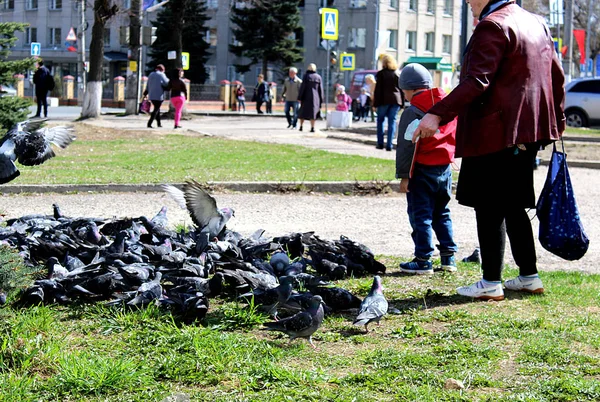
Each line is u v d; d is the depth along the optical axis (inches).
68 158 711.1
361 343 214.1
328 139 991.0
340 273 288.2
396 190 572.1
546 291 272.1
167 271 258.1
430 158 293.6
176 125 1089.4
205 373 185.9
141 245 282.4
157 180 562.6
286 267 271.9
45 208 466.9
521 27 244.4
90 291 243.4
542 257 363.3
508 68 243.0
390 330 225.9
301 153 770.2
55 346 196.7
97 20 1242.6
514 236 268.1
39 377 183.2
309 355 202.7
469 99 240.4
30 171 611.2
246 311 230.4
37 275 248.5
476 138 247.0
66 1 3125.0
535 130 244.4
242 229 412.5
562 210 257.6
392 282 286.7
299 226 428.5
